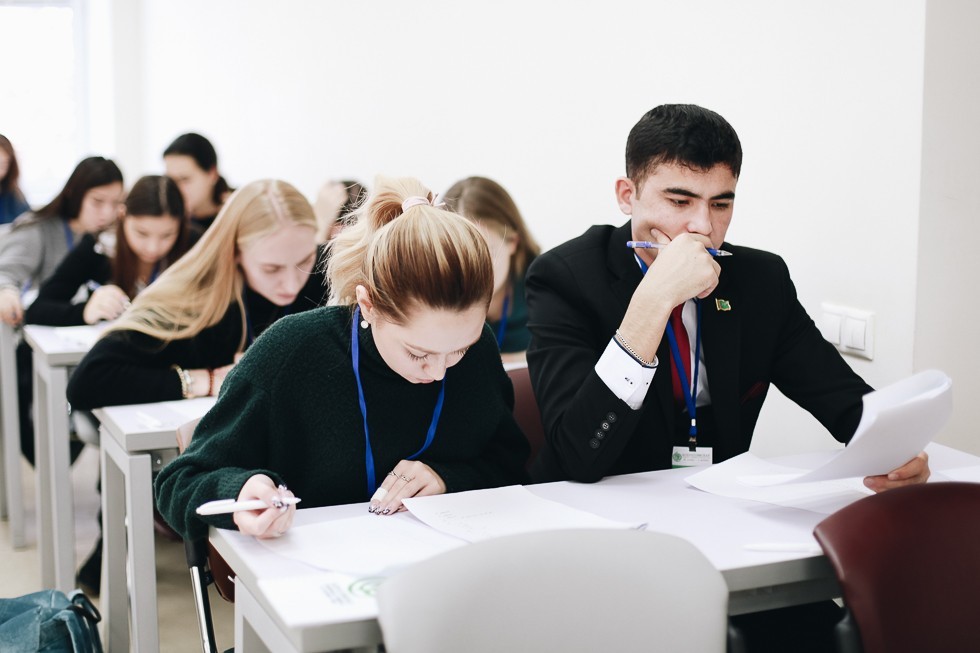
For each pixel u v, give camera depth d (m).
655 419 1.81
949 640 1.31
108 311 3.24
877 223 2.20
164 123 7.17
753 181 2.57
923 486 1.38
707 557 1.24
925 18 2.04
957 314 2.16
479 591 1.10
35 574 3.17
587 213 3.21
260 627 1.29
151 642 2.21
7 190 4.71
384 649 1.16
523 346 3.14
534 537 1.15
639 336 1.62
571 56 3.22
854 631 1.29
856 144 2.24
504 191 3.05
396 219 1.46
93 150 7.77
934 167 2.09
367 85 4.56
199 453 1.54
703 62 2.69
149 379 2.48
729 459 1.77
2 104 7.50
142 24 7.48
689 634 1.15
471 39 3.76
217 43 6.19
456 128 3.91
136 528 2.18
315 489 1.62
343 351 1.61
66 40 7.64
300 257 2.62
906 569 1.31
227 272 2.60
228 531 1.42
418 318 1.42
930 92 2.06
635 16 2.92
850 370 1.92
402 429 1.64
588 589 1.14
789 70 2.41
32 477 4.20
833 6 2.27
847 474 1.50
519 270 3.10
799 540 1.41
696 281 1.60
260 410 1.57
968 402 2.20
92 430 3.11
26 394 3.64
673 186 1.71
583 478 1.68
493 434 1.76
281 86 5.43
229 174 6.25
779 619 1.67
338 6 4.76
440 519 1.46
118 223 3.34
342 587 1.21
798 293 2.46
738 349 1.83
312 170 5.15
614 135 3.04
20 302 3.36
